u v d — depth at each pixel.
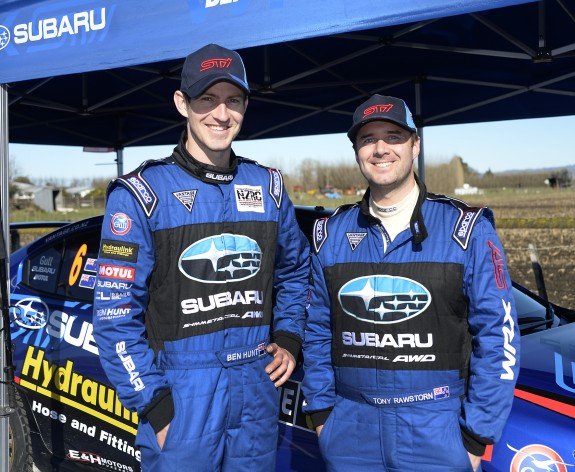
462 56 4.49
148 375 1.89
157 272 1.95
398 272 1.87
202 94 1.92
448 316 1.84
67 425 3.13
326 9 2.01
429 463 1.83
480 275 1.81
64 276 3.28
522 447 2.09
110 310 1.90
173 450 1.89
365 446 1.90
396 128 1.86
